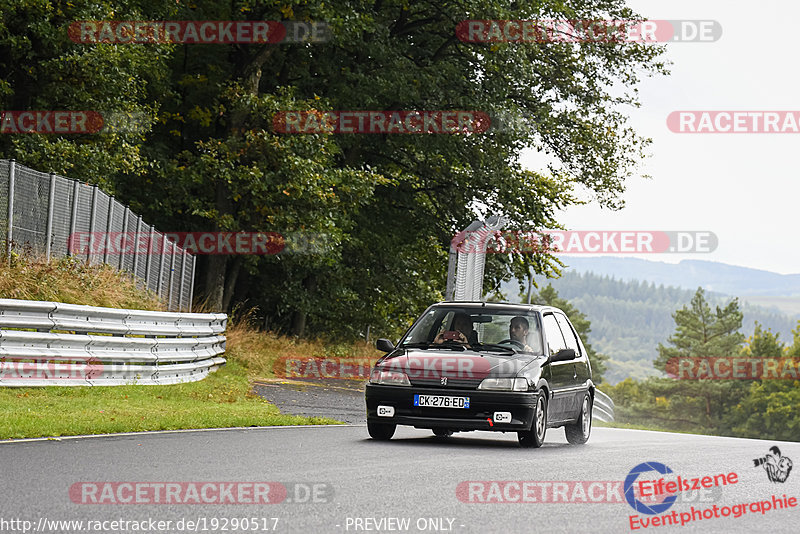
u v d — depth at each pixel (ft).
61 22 194.49
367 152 298.35
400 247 310.65
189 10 250.37
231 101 240.12
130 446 83.15
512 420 97.09
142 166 219.41
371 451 87.71
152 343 140.77
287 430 105.81
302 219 235.40
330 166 250.98
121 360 132.36
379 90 263.70
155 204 243.19
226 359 192.75
